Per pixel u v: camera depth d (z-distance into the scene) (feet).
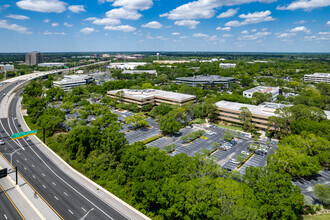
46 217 260.42
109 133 396.78
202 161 312.91
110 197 301.43
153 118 648.38
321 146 364.58
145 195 278.87
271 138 500.74
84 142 404.36
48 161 394.32
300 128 442.91
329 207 283.59
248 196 246.27
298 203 244.22
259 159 404.98
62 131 536.83
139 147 355.56
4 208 273.54
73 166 380.99
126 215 268.41
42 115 572.92
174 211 247.91
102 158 364.79
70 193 306.76
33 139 487.61
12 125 572.10
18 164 379.55
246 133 531.50
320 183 334.24
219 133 532.73
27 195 298.35
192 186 254.88
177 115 554.87
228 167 374.43
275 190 250.57
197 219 245.45
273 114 540.11
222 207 236.02
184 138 463.01
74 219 259.19
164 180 279.08
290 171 329.52
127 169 341.82
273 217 244.83
